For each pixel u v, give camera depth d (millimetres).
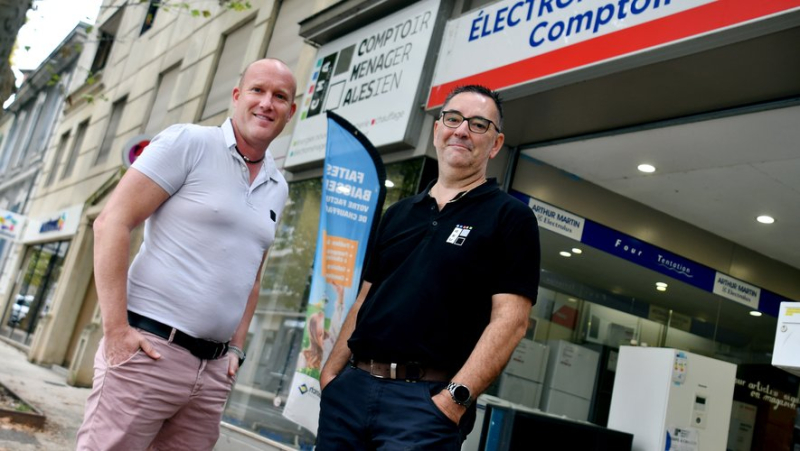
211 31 12477
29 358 13844
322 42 8312
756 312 7199
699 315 6832
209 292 2621
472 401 2465
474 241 2506
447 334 2469
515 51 5246
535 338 5996
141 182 2527
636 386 5555
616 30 4438
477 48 5676
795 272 7473
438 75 6047
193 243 2623
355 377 2578
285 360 7223
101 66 18797
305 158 7746
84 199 15906
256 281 3039
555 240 6211
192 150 2648
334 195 5344
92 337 11195
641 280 6574
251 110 2762
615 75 4508
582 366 6180
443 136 2760
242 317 2982
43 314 14859
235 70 11156
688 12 4008
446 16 6426
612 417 5664
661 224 6805
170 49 14234
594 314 6312
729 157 5340
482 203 2611
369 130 6699
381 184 5027
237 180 2742
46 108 23188
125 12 18312
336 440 2533
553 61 4844
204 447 2775
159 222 2646
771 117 4551
